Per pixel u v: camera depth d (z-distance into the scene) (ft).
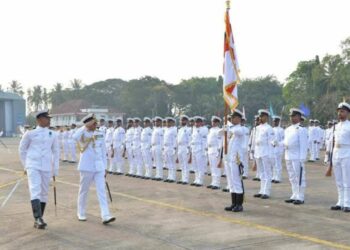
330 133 71.31
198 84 258.16
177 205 33.78
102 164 28.58
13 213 31.19
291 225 26.94
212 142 43.27
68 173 57.72
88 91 295.89
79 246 22.75
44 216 30.04
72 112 245.65
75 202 35.29
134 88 247.70
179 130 48.83
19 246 22.85
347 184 31.42
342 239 23.61
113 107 268.62
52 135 28.17
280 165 50.08
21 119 268.21
